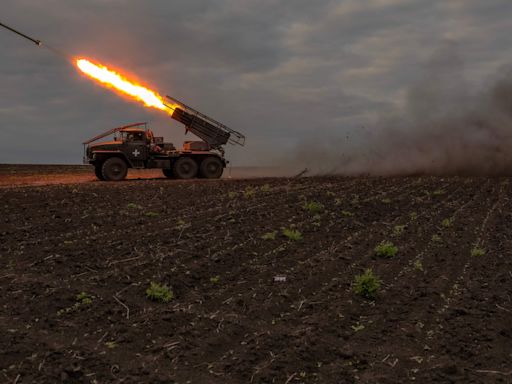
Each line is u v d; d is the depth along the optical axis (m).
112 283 8.33
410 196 18.42
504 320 6.77
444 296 7.86
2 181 24.25
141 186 20.67
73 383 5.19
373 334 6.50
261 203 16.27
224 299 7.82
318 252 10.62
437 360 5.74
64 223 12.89
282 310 7.40
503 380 5.25
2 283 8.18
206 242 11.06
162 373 5.45
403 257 10.22
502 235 12.11
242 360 5.73
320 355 5.87
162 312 7.12
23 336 6.20
